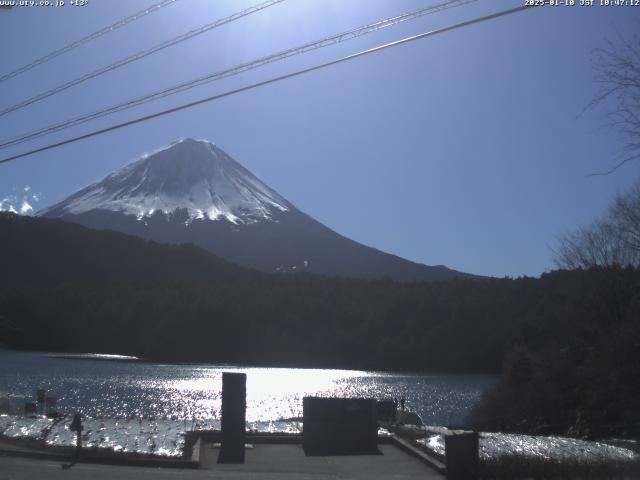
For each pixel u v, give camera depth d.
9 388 61.47
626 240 31.97
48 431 18.09
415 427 21.98
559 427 25.00
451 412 51.34
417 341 106.00
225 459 16.03
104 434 17.84
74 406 52.47
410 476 14.41
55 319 134.38
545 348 34.25
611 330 28.86
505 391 30.00
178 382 77.56
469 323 101.38
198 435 18.34
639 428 23.27
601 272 31.98
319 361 116.12
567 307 34.72
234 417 16.75
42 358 112.25
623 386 25.19
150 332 127.00
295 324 123.12
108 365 104.75
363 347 114.44
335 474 14.62
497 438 18.17
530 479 14.09
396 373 99.88
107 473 13.94
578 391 26.03
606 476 13.74
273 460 16.09
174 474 14.08
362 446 17.70
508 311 97.19
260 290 136.50
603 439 21.75
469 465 13.88
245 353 121.19
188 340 124.25
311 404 17.80
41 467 14.41
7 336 130.25
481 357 98.38
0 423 19.16
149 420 20.92
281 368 110.75
